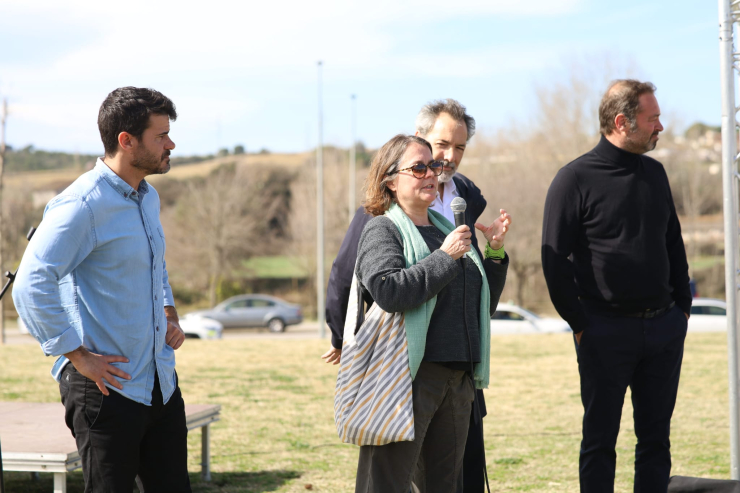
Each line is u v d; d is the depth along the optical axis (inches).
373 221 97.3
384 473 92.7
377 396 90.8
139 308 92.8
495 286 103.7
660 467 124.3
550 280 123.0
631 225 121.6
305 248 1545.3
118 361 90.3
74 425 92.1
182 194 1612.9
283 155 2198.6
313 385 303.9
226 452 185.2
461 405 97.7
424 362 93.4
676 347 125.0
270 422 224.1
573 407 255.1
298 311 1084.5
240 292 1565.0
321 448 190.2
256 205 1610.5
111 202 90.8
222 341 520.7
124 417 90.5
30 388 280.1
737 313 137.1
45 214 89.4
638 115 119.6
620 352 121.8
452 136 116.0
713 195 1464.1
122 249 91.3
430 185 97.6
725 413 236.8
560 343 489.7
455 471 98.8
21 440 136.9
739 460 136.9
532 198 1256.8
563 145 1251.2
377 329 94.3
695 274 1422.2
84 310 90.9
